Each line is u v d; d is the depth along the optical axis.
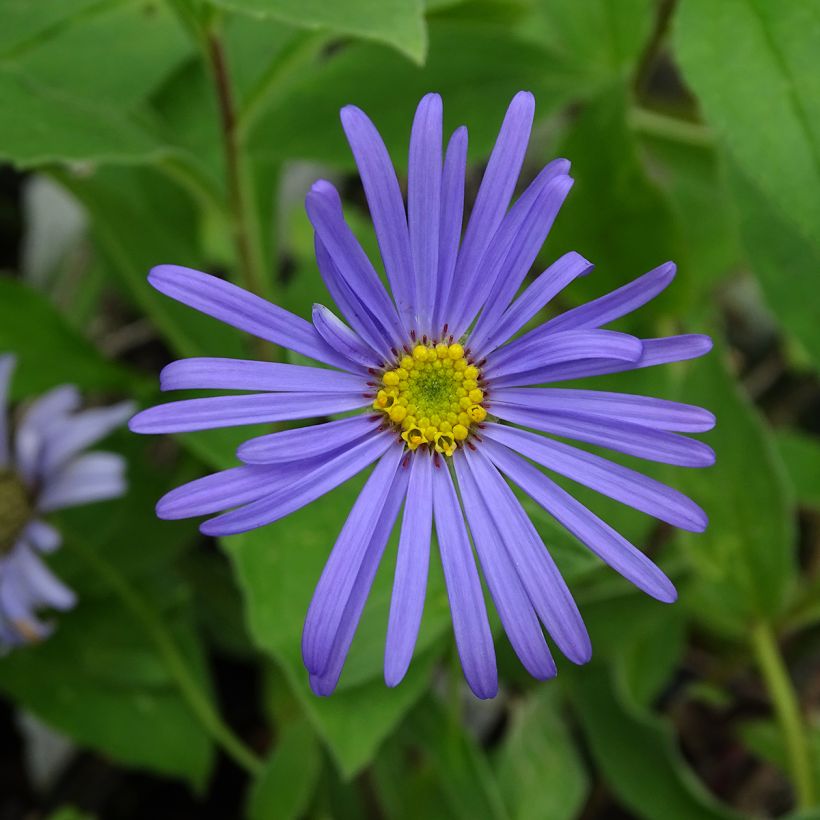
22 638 0.19
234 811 0.22
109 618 0.20
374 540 0.15
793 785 0.22
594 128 0.18
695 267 0.21
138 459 0.20
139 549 0.20
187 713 0.20
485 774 0.18
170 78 0.21
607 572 0.19
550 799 0.19
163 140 0.18
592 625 0.19
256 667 0.22
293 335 0.14
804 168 0.16
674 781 0.19
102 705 0.20
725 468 0.19
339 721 0.17
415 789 0.19
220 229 0.23
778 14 0.16
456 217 0.14
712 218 0.22
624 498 0.14
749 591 0.19
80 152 0.17
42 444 0.19
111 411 0.19
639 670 0.20
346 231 0.14
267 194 0.21
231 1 0.15
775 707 0.20
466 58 0.19
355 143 0.14
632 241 0.19
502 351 0.15
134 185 0.22
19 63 0.18
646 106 0.22
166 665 0.20
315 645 0.14
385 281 0.19
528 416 0.15
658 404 0.14
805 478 0.21
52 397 0.19
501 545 0.15
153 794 0.22
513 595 0.14
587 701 0.19
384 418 0.15
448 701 0.19
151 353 0.25
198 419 0.14
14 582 0.19
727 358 0.19
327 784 0.20
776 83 0.16
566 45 0.20
